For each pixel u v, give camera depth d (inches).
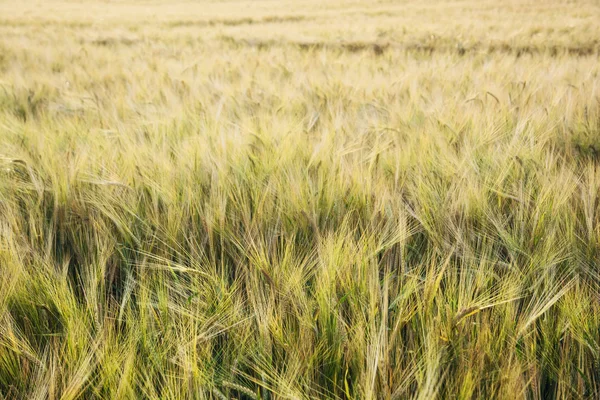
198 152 79.0
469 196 63.4
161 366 38.8
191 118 119.5
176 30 552.4
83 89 185.0
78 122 126.6
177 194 67.2
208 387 38.2
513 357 39.1
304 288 48.4
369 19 617.0
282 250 54.4
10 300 45.8
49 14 786.2
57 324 44.9
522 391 34.3
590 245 53.8
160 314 43.7
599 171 67.5
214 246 60.1
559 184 64.4
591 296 47.0
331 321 42.1
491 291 49.6
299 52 320.2
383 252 57.2
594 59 255.1
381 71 212.8
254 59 266.1
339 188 67.2
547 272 49.1
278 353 40.8
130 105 141.0
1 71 246.5
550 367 39.8
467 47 351.9
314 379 39.0
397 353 38.5
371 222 59.4
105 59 289.4
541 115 106.4
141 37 469.7
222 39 448.8
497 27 457.1
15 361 39.7
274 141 88.2
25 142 95.7
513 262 52.7
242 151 81.0
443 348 38.3
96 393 36.3
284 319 43.8
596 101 113.8
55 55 300.0
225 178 70.9
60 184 68.8
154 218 63.2
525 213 60.7
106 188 66.6
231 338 43.3
